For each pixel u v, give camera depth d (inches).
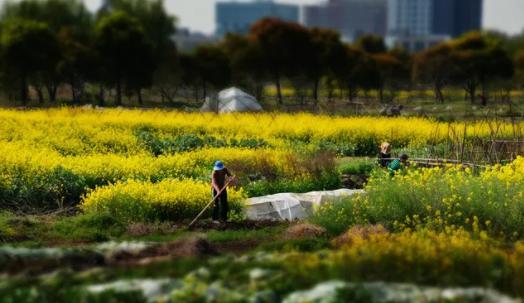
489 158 1330.0
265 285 585.9
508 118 2731.3
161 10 5275.6
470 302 549.3
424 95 5374.0
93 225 951.0
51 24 5137.8
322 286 576.1
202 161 1464.1
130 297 580.7
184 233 938.1
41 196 1159.0
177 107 3440.0
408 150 1676.9
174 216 1032.2
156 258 721.6
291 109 3102.9
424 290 569.6
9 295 591.8
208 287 587.8
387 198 919.7
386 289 569.6
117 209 1016.9
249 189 1229.7
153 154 1656.0
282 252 762.2
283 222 1018.7
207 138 1859.0
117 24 4210.1
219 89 4746.6
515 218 851.4
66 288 604.4
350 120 2230.6
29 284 621.6
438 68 4953.3
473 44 5265.8
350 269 603.2
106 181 1256.2
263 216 1058.1
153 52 4323.3
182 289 586.2
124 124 2198.6
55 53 3868.1
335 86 5762.8
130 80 4188.0
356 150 1878.7
